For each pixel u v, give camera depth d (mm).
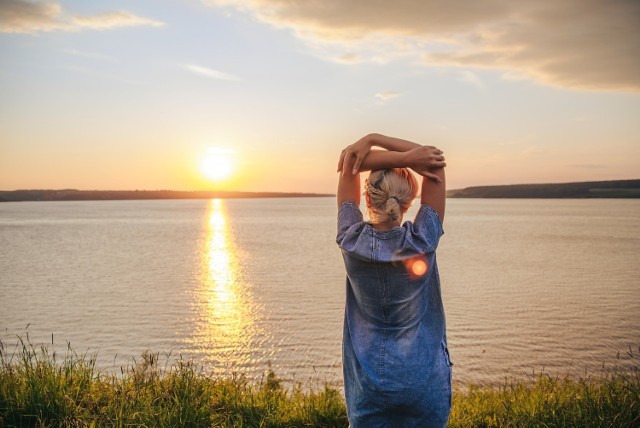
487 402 5164
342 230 2043
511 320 26859
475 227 122125
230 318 28109
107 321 27922
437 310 2082
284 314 29062
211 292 37281
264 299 34031
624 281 40781
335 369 18234
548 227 121062
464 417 4496
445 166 2004
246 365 19141
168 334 24641
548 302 31984
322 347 21766
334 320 27312
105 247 78562
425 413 1986
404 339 1987
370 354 2010
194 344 22656
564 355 20234
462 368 18453
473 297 33812
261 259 59469
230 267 52188
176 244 82312
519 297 33812
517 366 18703
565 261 54938
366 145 2016
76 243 86750
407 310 1981
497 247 72062
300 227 134750
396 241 1915
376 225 1996
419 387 1955
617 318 27281
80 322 27781
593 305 31016
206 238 95500
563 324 25906
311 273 47094
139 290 38844
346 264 2061
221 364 19250
